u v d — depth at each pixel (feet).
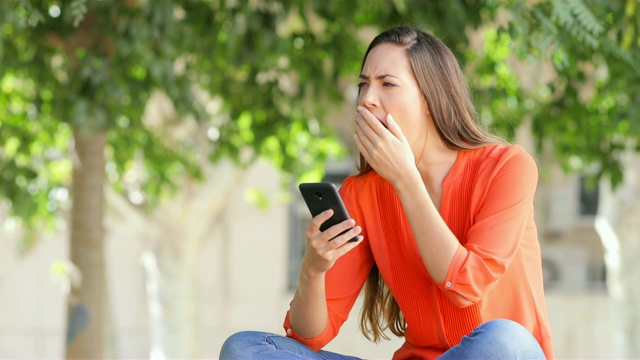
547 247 60.90
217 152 32.78
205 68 30.27
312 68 30.53
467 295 10.12
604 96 29.60
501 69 32.91
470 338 9.66
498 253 10.28
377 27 28.50
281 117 31.37
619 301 47.01
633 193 46.60
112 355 48.39
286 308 58.85
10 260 57.88
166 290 46.21
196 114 27.53
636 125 26.68
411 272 11.19
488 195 10.82
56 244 58.13
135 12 23.91
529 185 10.84
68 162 37.99
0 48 21.97
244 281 58.85
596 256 60.80
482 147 11.23
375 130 10.45
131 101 27.84
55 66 29.45
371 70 11.02
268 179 58.85
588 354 58.80
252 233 58.90
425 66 11.00
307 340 11.31
